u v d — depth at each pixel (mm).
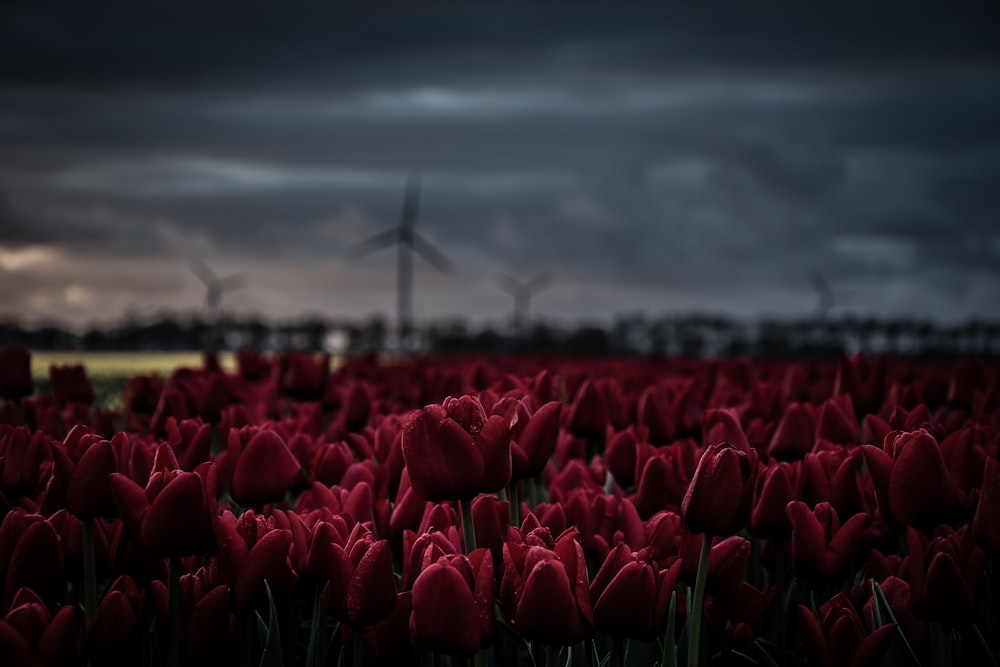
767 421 5684
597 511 3033
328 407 6578
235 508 3863
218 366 9125
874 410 5340
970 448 3188
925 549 2801
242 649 2605
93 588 2758
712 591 2730
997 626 3229
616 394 5164
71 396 6723
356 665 2389
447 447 2430
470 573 2242
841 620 2439
